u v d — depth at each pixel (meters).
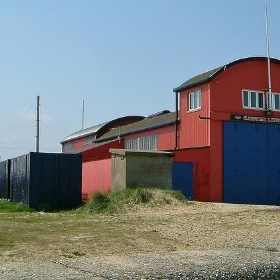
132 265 10.52
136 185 25.47
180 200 23.84
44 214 22.09
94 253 12.04
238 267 10.61
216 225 17.44
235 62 32.06
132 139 42.59
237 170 31.69
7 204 27.30
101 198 23.45
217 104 31.62
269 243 13.80
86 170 33.31
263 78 33.09
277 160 33.06
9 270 9.81
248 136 32.25
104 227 16.67
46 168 25.12
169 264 10.68
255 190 32.06
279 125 33.38
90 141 56.12
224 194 31.12
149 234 15.20
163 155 26.33
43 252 12.00
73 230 15.84
